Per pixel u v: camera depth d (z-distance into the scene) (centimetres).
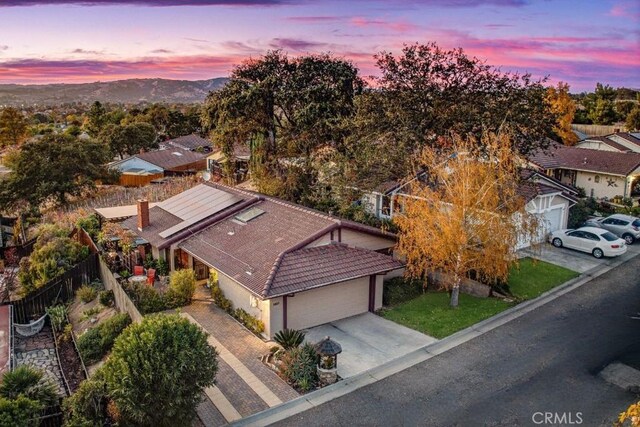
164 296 2459
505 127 2931
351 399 1670
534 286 2606
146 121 10431
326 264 2284
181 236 2777
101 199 4884
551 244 3247
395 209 3394
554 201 3319
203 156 7106
